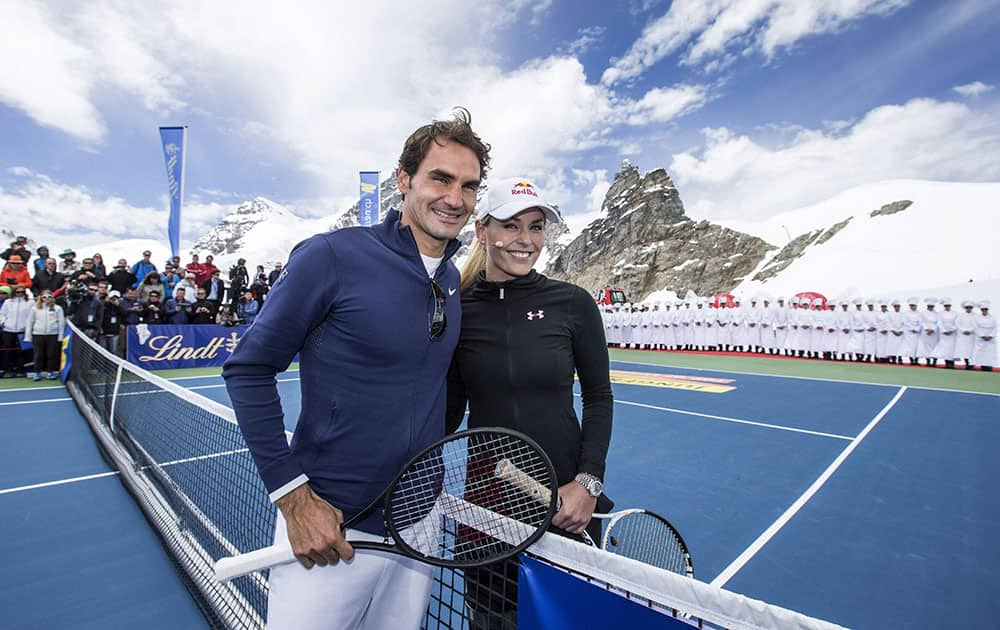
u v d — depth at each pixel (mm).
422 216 1392
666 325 21203
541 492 1522
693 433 6805
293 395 9742
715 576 3258
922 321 14828
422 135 1395
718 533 3850
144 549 3559
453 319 1535
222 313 13836
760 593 3064
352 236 1348
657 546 2047
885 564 3391
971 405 8609
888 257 47438
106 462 5375
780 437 6586
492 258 1850
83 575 3234
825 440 6438
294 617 1357
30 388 9461
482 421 1793
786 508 4297
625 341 22734
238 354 1248
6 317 10609
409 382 1382
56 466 5250
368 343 1299
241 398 1227
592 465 1657
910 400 9133
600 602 1004
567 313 1851
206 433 3824
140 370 4875
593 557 1037
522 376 1743
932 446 6113
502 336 1796
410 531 1491
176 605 2930
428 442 1446
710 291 62875
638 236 74188
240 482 3564
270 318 1227
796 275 52125
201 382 10633
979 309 13922
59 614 2842
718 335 19672
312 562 1254
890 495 4574
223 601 2629
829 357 17406
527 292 1854
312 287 1247
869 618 2830
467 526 1533
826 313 16844
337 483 1349
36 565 3348
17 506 4250
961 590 3078
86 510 4188
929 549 3584
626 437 6609
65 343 10180
